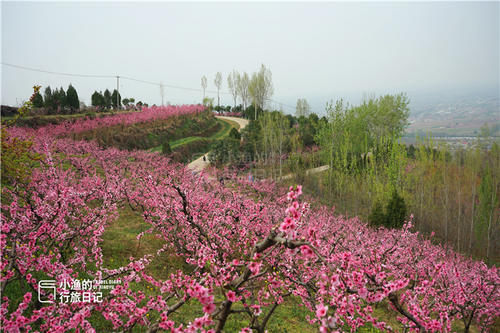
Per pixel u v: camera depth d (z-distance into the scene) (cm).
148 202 1083
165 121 5112
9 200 800
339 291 404
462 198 2466
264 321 446
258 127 4931
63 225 587
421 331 393
